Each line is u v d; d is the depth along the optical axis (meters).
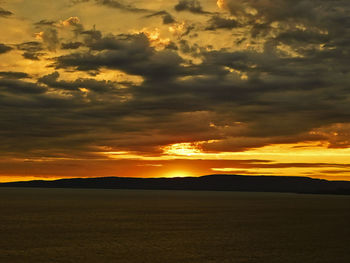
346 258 35.62
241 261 34.47
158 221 69.06
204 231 54.66
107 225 61.66
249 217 78.88
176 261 34.41
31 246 41.03
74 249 39.56
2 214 81.88
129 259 35.03
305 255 36.91
